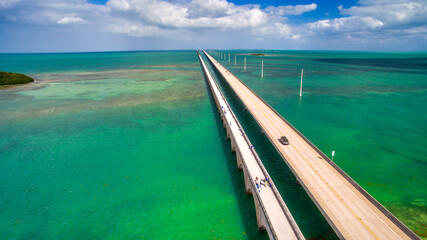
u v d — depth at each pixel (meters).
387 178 37.75
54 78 140.50
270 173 39.25
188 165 42.06
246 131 56.66
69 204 32.50
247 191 34.03
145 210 31.34
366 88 104.69
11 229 28.42
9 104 81.50
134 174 39.38
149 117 67.06
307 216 29.89
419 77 135.25
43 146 49.31
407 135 53.28
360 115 67.19
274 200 28.47
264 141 51.19
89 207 31.94
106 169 40.81
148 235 27.52
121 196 34.06
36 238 27.28
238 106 78.00
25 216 30.42
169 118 66.25
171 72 169.38
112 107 77.56
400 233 22.81
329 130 56.41
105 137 53.59
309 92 97.50
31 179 38.09
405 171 39.53
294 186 36.00
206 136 54.09
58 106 78.94
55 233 27.91
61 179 38.03
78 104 81.38
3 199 33.44
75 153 46.38
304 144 41.28
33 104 81.50
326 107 75.19
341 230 23.31
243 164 35.91
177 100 86.50
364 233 22.94
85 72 170.50
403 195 33.81
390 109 72.44
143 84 119.81
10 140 52.22
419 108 73.25
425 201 32.50
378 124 60.09
